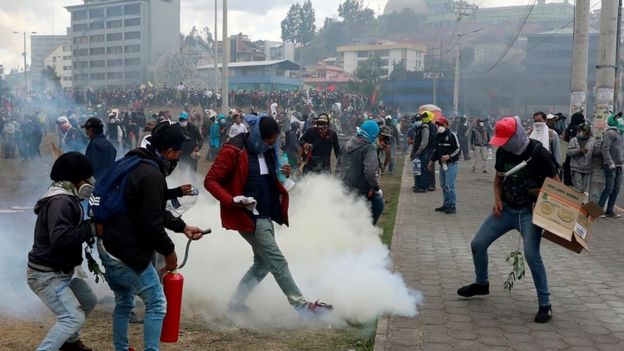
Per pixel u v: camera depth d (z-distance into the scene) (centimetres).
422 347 507
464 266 783
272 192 577
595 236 989
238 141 565
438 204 1357
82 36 10700
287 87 8531
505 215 596
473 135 2141
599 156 1134
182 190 486
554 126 1204
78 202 429
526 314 593
